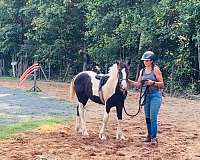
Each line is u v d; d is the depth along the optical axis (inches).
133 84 398.0
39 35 1464.1
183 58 948.6
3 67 1838.1
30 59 1674.5
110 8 1112.8
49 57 1476.4
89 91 418.3
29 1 1539.1
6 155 333.4
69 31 1416.1
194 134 438.3
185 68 940.6
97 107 668.7
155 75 386.0
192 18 855.1
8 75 1836.9
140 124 500.7
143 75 391.2
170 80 956.0
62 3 1380.4
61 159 322.0
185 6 855.7
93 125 487.5
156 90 384.2
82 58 1435.8
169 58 1019.9
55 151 348.2
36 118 535.8
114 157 332.2
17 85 1168.2
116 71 386.0
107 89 391.9
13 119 526.6
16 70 1731.1
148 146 376.8
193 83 944.9
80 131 441.1
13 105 682.2
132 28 985.5
